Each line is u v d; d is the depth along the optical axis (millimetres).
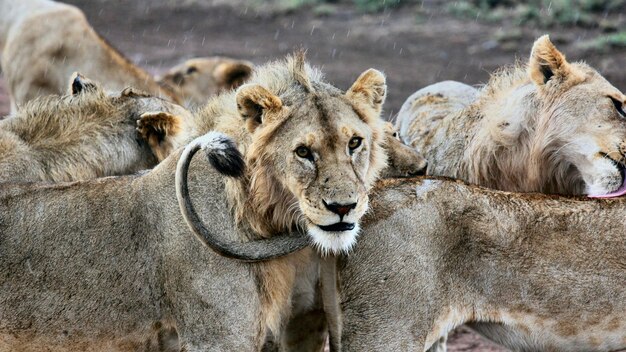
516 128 13078
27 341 10797
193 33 35125
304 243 10336
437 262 10398
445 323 10555
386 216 10344
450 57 30969
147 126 12469
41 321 10727
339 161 9961
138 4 38750
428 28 33750
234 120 10711
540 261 10617
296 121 10133
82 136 12289
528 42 31672
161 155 12539
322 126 10047
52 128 12273
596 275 10688
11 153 11875
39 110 12359
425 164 12109
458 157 13641
